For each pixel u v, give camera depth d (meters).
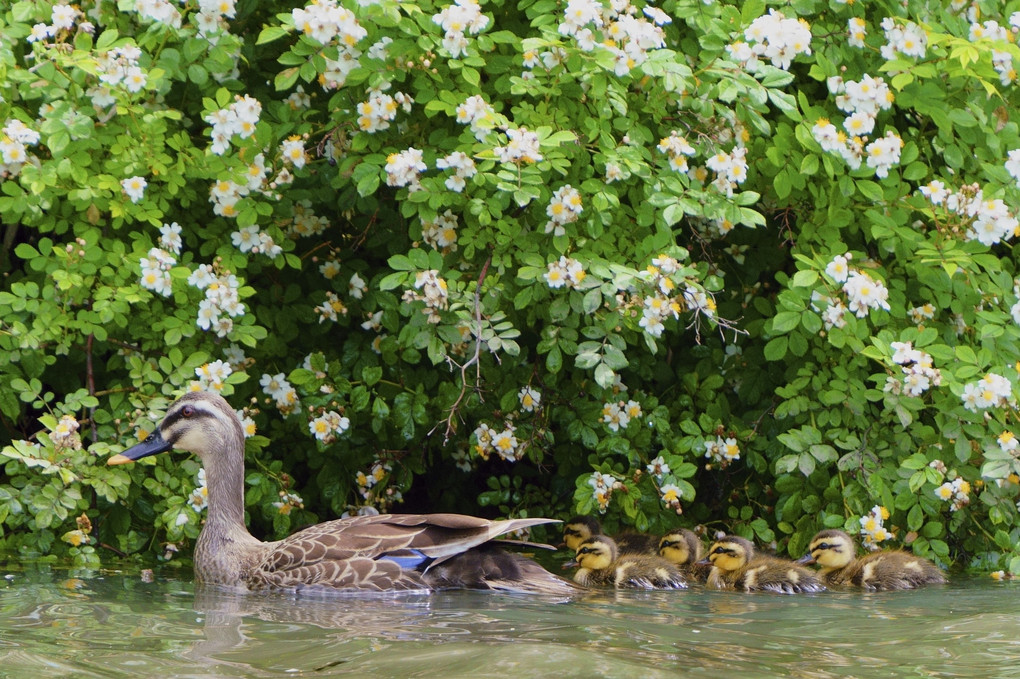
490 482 14.01
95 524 12.16
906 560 11.41
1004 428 12.16
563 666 6.43
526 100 11.87
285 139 12.12
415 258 11.42
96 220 11.59
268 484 12.31
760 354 13.67
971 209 11.74
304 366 12.95
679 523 13.20
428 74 11.53
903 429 12.52
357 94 11.62
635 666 6.48
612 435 12.78
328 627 7.98
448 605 9.20
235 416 11.25
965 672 6.54
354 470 13.54
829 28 12.15
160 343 12.17
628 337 12.32
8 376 11.79
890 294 12.27
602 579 11.38
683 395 13.51
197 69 11.30
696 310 12.23
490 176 10.75
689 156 11.72
